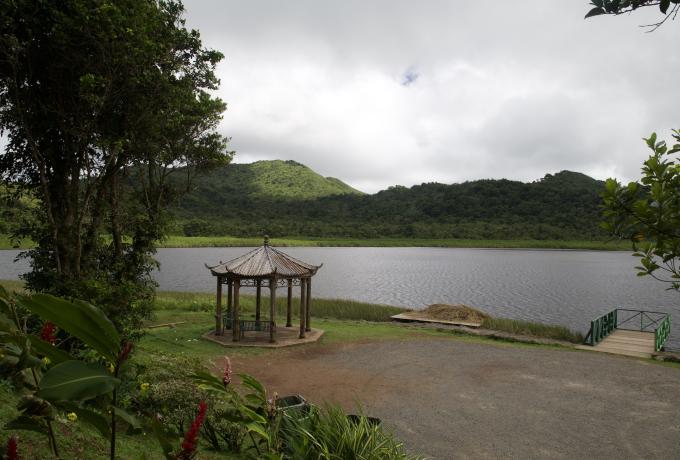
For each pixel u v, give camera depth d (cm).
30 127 1233
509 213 15125
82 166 1315
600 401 1049
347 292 4162
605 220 254
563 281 5150
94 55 1148
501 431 868
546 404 1026
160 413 543
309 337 1689
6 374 213
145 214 1606
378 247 13262
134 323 1076
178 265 6581
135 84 1210
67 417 427
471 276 5644
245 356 1433
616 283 4997
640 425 906
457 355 1508
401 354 1512
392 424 897
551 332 1938
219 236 12606
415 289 4403
